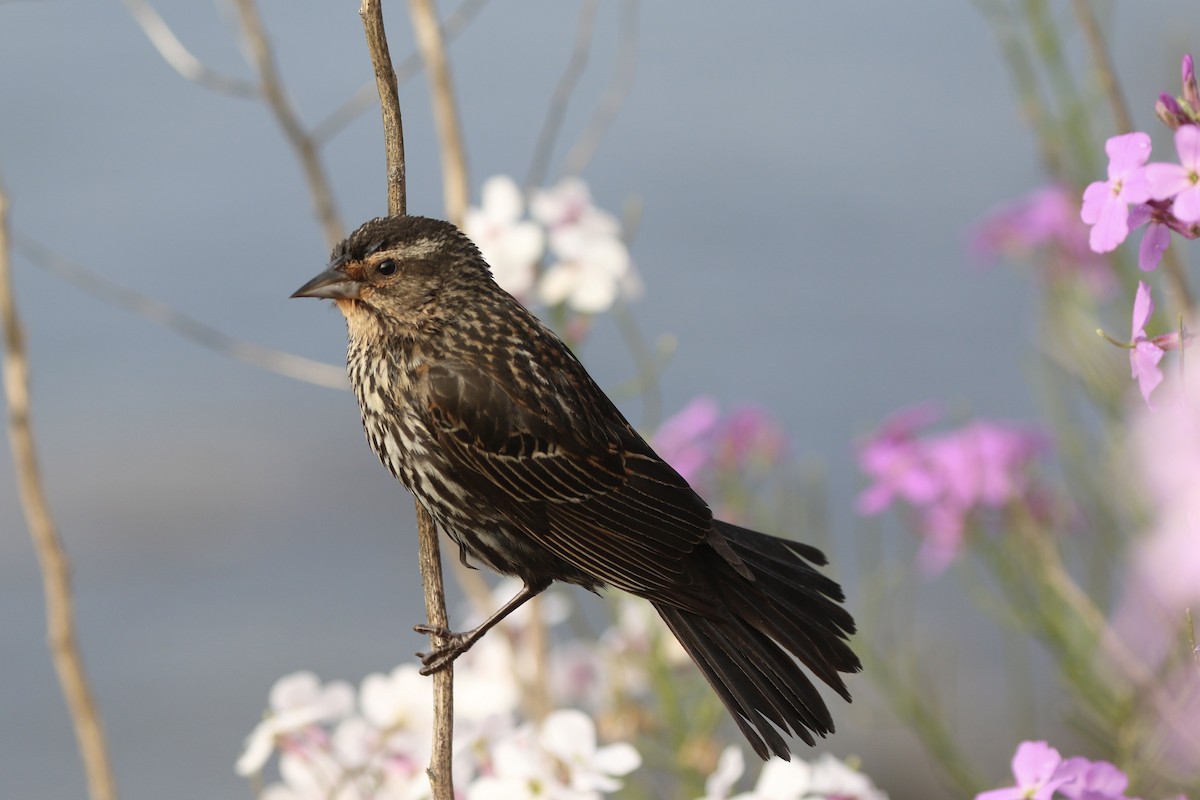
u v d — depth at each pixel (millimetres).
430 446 7734
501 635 9359
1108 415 9203
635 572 7699
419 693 7609
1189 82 5082
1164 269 8531
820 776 7203
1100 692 8531
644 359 10188
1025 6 9812
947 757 9109
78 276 9945
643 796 9266
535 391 7734
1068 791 5625
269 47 10023
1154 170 4949
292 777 7492
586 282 9664
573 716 6969
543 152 10156
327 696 7625
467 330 7762
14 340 8547
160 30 9883
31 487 8469
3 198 8617
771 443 10234
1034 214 10492
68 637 8508
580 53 10164
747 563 7773
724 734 10500
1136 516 8359
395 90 7570
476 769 7465
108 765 8508
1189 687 7914
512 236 9695
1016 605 9195
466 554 8273
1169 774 7996
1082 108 9742
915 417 9891
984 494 9453
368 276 7762
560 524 7789
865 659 9367
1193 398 3994
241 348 9734
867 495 9797
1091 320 9523
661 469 7906
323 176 10016
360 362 7906
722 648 7555
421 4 9836
